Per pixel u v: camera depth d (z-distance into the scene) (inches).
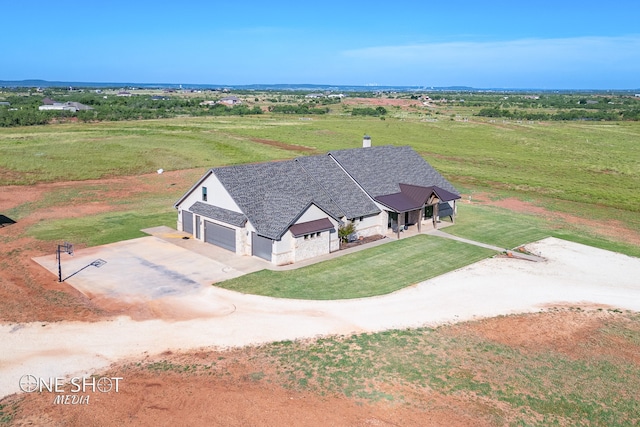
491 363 808.3
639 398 730.8
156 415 660.7
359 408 684.7
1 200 1884.8
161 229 1550.2
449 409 688.4
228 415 663.1
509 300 1064.2
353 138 3924.7
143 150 2997.0
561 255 1382.9
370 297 1057.5
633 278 1221.1
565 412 693.3
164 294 1049.5
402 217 1601.9
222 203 1379.2
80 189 2117.4
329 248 1352.1
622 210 2000.5
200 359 800.3
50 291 1051.9
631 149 3860.7
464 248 1417.3
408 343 862.5
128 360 794.2
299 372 767.1
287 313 970.7
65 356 800.9
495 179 2554.1
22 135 3378.4
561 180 2623.0
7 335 860.0
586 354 850.8
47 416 655.1
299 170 1536.7
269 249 1257.4
